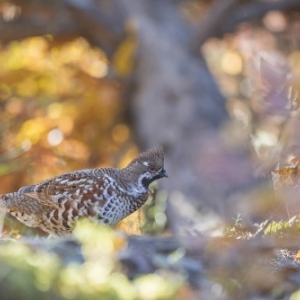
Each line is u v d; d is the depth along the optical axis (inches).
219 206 467.2
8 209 378.9
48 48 900.0
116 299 221.3
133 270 285.9
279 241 274.8
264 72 264.7
